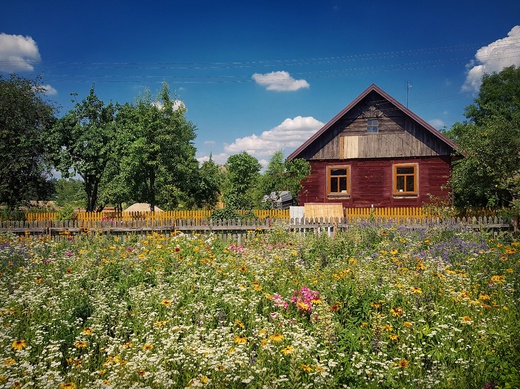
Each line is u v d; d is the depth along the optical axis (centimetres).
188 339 586
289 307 727
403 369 525
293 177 2688
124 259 1050
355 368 544
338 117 2628
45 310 712
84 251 1126
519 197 2039
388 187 2606
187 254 1101
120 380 488
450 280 827
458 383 499
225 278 891
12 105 3031
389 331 631
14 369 503
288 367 518
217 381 492
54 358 580
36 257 1079
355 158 2650
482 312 689
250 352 563
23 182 3134
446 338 598
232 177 4450
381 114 2630
